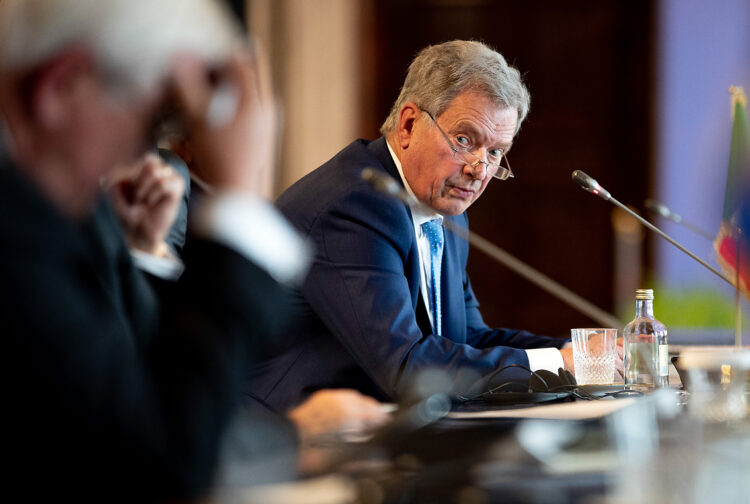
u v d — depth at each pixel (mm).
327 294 7555
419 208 8438
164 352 3396
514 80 8430
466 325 9398
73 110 3209
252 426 4406
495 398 6352
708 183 25938
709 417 5234
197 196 7215
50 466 3107
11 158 3266
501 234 26781
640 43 26375
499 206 26734
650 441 4410
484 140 8273
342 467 3762
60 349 3074
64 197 3348
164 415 3250
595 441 4383
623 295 25984
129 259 4293
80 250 3322
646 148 26328
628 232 26172
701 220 25844
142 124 3316
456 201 8312
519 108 8477
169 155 7031
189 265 3555
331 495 3221
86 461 3119
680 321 24391
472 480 3529
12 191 3184
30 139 3246
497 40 26609
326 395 5199
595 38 26469
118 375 3170
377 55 26281
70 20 3152
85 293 3289
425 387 5703
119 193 4355
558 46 26547
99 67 3176
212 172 3578
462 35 26531
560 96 26625
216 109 3471
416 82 8359
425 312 8180
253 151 3594
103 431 3109
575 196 26625
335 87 24609
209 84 3436
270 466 3775
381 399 7789
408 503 3166
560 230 26656
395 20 26328
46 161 3270
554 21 26531
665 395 6234
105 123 3248
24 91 3195
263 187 3662
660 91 26156
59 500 3121
